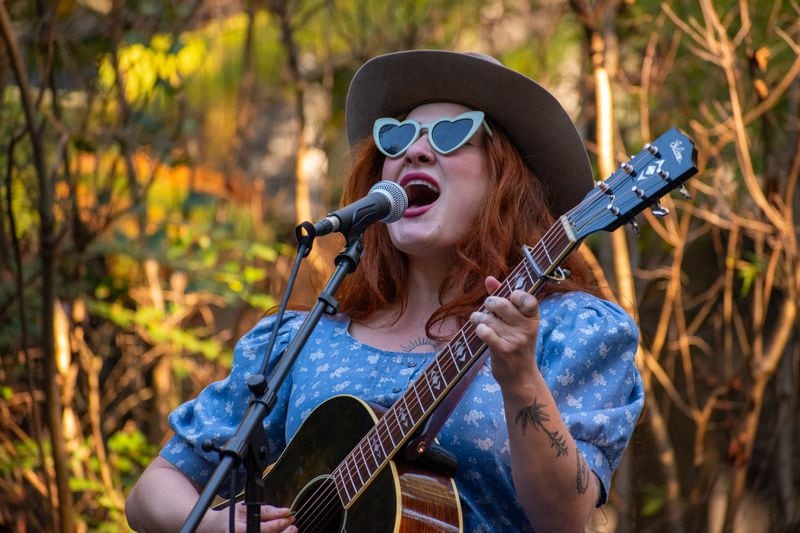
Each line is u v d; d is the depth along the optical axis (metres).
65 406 9.38
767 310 9.58
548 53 11.34
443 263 4.77
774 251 8.47
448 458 4.25
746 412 8.83
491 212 4.65
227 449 3.91
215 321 11.56
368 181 5.18
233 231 10.34
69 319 9.45
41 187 7.92
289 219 12.03
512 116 4.85
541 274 3.87
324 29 11.41
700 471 9.69
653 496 9.10
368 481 4.27
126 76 9.32
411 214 4.67
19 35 8.89
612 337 4.29
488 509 4.35
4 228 8.62
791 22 8.90
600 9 8.24
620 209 3.72
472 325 4.02
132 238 9.64
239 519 4.29
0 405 9.25
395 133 4.85
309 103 12.22
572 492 3.89
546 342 4.38
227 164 11.48
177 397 10.46
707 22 8.20
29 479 9.10
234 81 12.34
